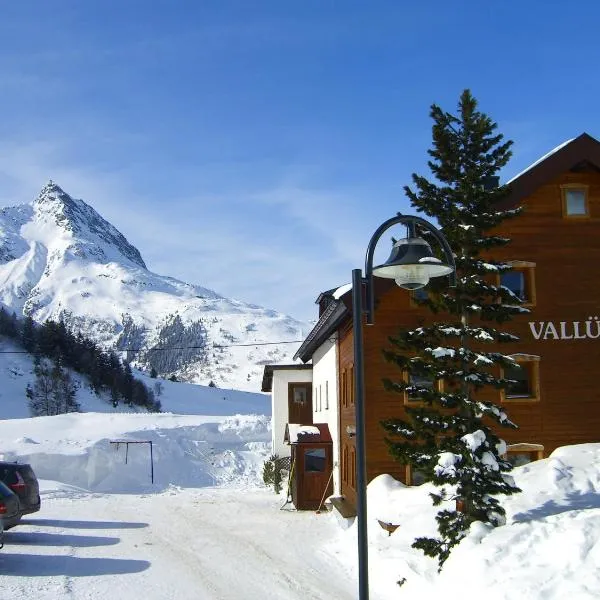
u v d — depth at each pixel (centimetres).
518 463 2011
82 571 1416
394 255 884
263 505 2700
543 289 2064
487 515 1309
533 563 1101
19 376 11156
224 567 1497
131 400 11662
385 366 2002
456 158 1422
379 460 1981
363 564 809
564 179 2103
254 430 4897
